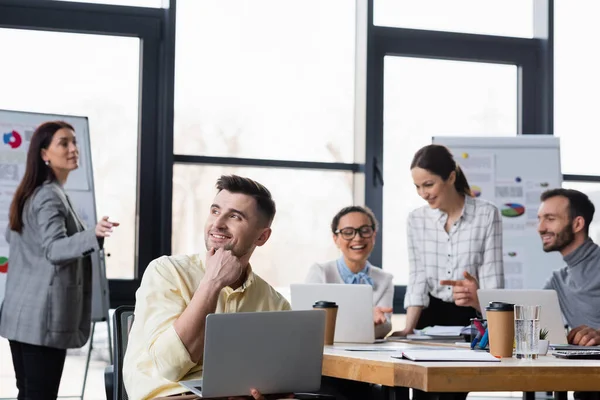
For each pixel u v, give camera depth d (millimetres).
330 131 5746
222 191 2441
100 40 5355
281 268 5625
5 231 4719
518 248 5453
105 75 5363
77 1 5289
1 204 4746
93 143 5328
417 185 4453
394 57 5832
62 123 4277
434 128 5887
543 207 4379
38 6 5223
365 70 5672
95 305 4891
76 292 4164
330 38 5770
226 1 5578
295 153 5676
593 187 6047
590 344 2959
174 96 5430
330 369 2512
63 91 5281
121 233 5375
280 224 5637
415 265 4520
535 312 2377
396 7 5859
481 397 5645
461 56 5922
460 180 4453
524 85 6031
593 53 6074
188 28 5504
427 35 5859
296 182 5684
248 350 2133
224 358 2105
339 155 5762
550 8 5980
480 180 5480
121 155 5379
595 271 4230
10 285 4219
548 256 5469
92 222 4906
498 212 4445
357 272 4270
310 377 2238
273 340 2160
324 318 2232
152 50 5406
